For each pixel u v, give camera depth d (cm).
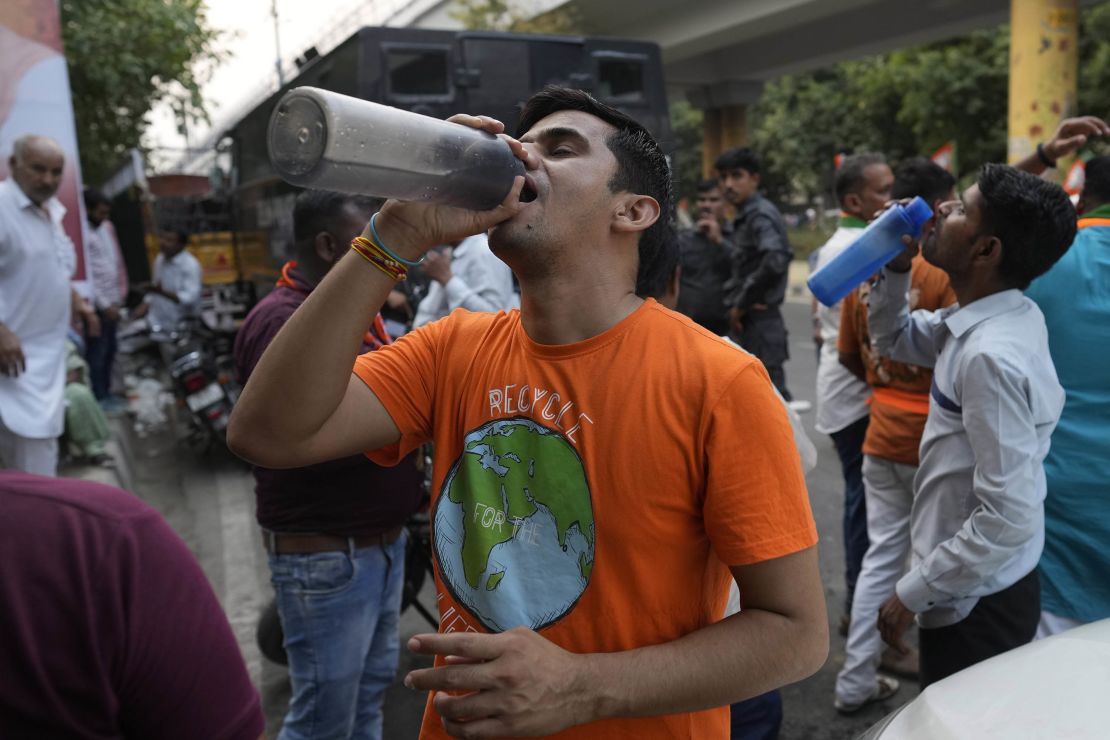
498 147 115
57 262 403
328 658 232
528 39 515
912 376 295
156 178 1367
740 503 116
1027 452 195
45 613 84
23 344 394
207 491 611
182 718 92
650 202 129
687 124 3272
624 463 119
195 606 93
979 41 1861
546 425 125
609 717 114
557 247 124
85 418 507
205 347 775
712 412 117
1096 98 1720
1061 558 246
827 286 232
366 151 102
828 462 597
